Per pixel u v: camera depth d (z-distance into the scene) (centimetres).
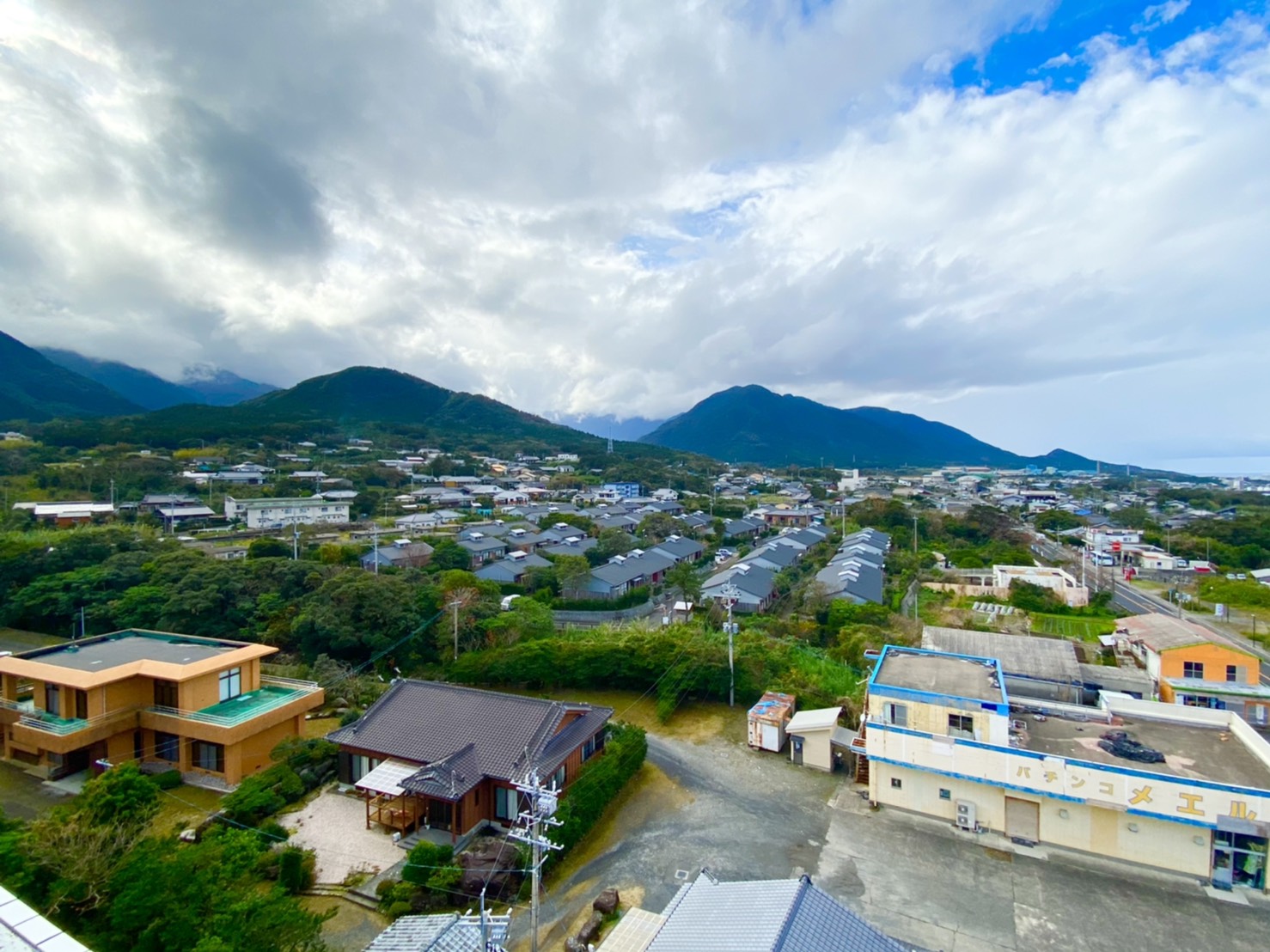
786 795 2566
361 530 8188
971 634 3488
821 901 1275
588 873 2050
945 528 9112
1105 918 1852
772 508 12069
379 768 2303
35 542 4778
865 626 4369
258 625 3912
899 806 2438
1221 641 3572
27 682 2920
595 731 2631
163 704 2703
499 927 1486
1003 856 2155
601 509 10688
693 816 2397
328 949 1644
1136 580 7219
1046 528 10750
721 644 3738
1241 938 1772
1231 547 7744
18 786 2472
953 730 2383
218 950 1213
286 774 2458
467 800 2202
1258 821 1912
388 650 3825
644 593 5806
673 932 1316
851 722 3020
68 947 900
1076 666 3167
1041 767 2167
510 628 4031
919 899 1933
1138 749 2281
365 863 2064
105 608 3938
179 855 1561
